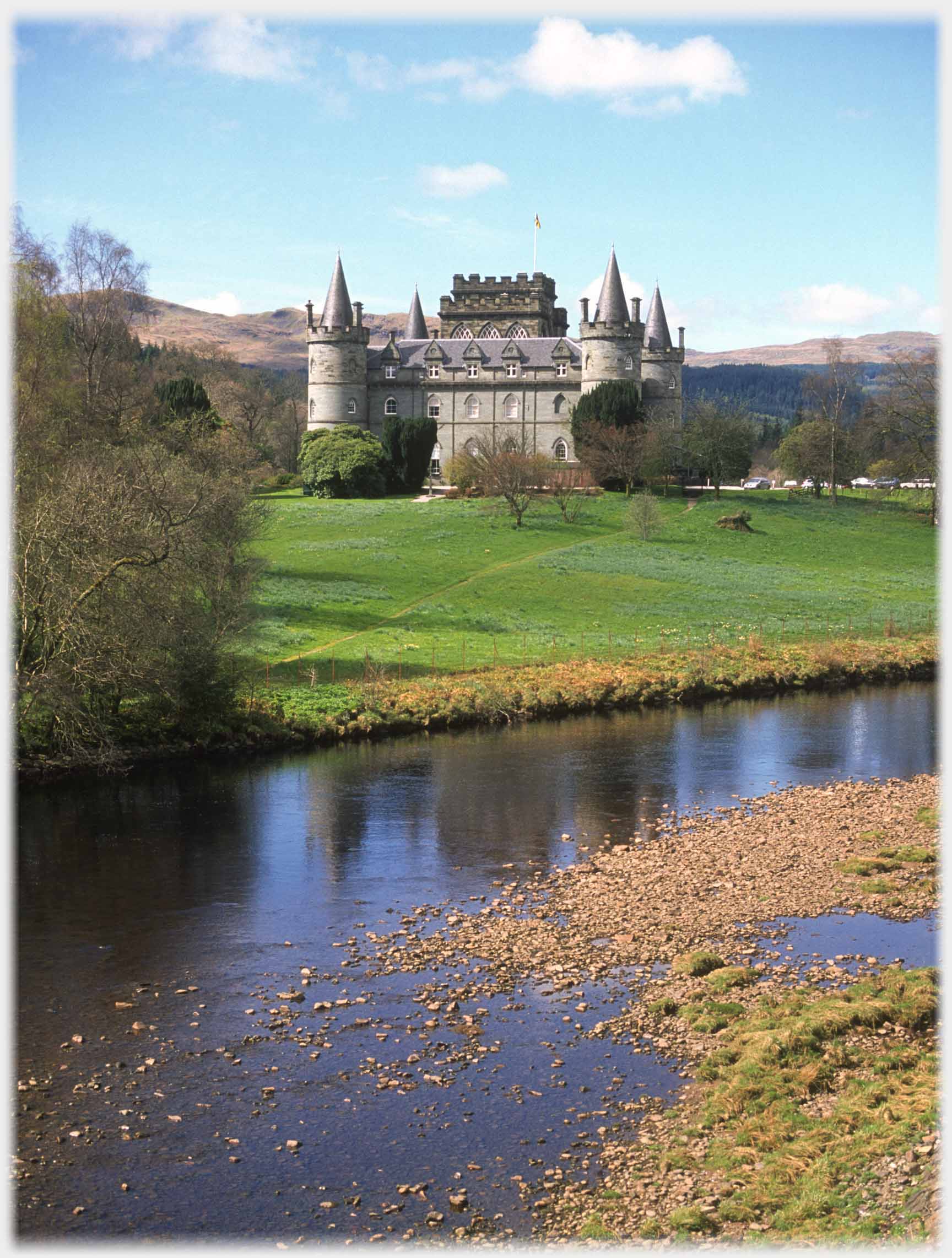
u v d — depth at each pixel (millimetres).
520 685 50500
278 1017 20938
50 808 34219
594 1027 20516
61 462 44938
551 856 30031
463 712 46875
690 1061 19297
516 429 133375
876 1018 19797
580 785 37125
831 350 129625
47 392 56031
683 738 44500
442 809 34188
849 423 132000
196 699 41469
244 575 49250
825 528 103812
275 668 52594
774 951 23578
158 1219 15281
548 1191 15797
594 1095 18266
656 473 114062
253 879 28141
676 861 29438
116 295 87750
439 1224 15117
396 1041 20062
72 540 36688
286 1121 17609
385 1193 15844
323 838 31469
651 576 81000
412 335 154250
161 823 32781
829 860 29391
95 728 38531
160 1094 18375
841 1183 15203
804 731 45812
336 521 96625
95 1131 17328
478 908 26375
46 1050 19719
